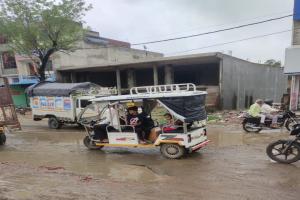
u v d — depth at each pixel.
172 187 5.79
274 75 29.58
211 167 7.11
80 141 11.48
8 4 21.95
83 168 7.56
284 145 7.08
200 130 8.60
